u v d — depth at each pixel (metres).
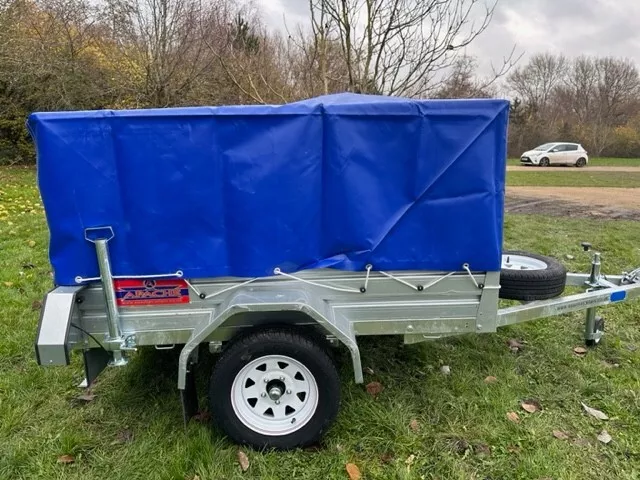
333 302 3.01
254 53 7.73
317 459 2.84
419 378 3.69
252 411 2.89
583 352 4.18
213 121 2.74
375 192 2.87
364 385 3.56
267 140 2.78
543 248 7.66
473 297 3.06
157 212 2.80
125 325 2.95
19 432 3.09
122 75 16.45
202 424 3.09
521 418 3.25
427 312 3.06
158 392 3.50
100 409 3.31
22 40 16.55
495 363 3.93
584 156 30.66
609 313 4.96
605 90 53.56
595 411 3.31
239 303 2.71
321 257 2.96
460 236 2.93
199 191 2.80
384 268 2.96
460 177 2.86
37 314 4.82
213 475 2.70
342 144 2.80
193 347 2.71
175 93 14.93
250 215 2.84
